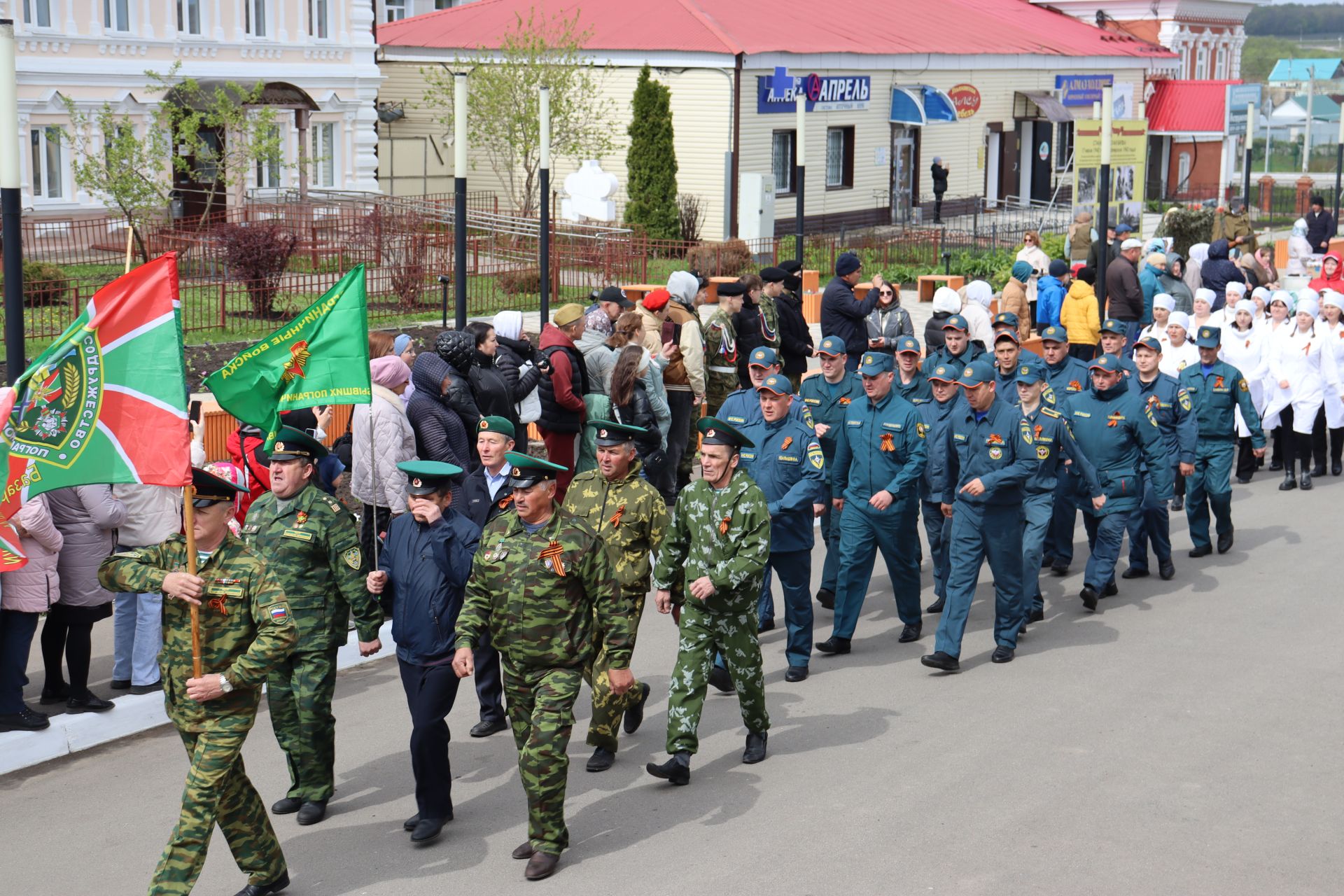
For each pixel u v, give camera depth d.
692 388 13.38
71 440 6.41
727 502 7.72
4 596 7.97
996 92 43.94
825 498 9.47
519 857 6.86
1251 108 43.97
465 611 6.89
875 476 9.89
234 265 19.89
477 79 32.34
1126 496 11.30
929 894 6.41
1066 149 47.50
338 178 33.56
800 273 15.64
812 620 9.55
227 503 6.43
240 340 18.27
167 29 29.19
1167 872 6.62
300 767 7.39
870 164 39.00
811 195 37.03
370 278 21.88
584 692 9.41
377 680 9.64
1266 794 7.54
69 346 6.39
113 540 8.52
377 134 34.56
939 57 40.25
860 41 38.25
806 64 35.50
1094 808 7.35
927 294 28.16
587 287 24.23
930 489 11.12
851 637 10.34
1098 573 11.19
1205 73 59.84
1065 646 10.29
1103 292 18.64
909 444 9.80
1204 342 12.73
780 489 9.33
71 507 8.26
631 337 12.34
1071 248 25.25
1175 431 12.48
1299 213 51.84
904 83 39.66
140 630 8.81
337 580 7.25
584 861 6.84
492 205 35.69
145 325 6.41
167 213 26.39
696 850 6.93
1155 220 45.66
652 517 8.16
